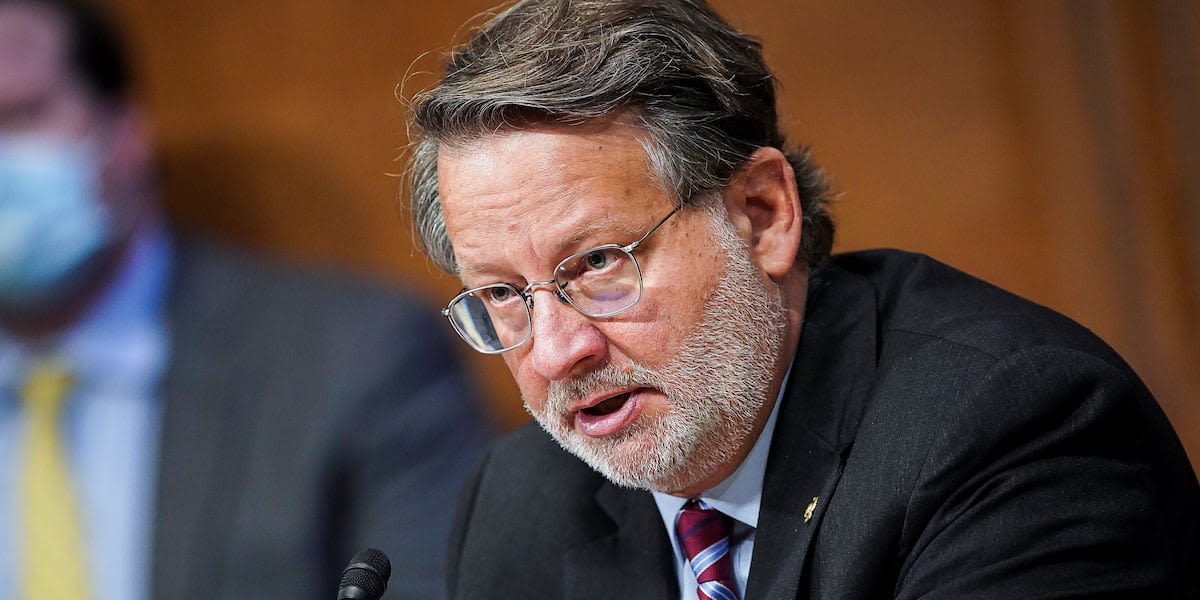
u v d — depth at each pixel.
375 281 10.44
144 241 10.52
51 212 10.09
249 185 12.60
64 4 10.63
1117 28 10.62
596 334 5.43
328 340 10.00
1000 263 10.93
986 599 4.88
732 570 5.87
